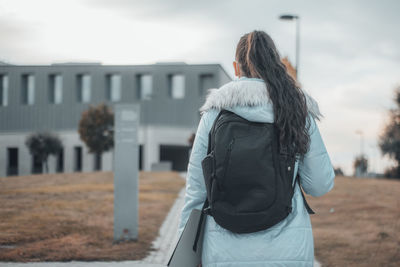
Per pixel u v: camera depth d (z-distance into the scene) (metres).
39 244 6.94
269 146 1.84
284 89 1.94
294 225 1.89
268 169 1.81
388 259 6.11
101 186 18.58
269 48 2.05
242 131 1.86
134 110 7.44
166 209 11.66
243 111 1.89
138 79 58.31
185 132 55.59
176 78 58.03
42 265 5.73
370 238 7.50
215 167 1.85
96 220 9.21
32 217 9.24
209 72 56.00
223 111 1.95
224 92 1.94
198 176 1.99
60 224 8.57
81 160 54.03
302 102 1.95
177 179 24.42
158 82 57.22
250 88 1.92
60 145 50.25
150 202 12.95
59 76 57.34
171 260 2.03
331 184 2.05
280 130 1.87
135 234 7.43
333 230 8.27
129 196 7.45
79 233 7.84
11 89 54.59
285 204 1.83
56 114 55.97
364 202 12.39
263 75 1.97
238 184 1.82
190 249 2.03
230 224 1.83
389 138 36.12
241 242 1.87
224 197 1.85
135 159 7.45
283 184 1.84
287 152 1.87
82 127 40.00
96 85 57.56
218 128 1.88
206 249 1.94
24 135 50.91
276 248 1.85
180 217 2.04
